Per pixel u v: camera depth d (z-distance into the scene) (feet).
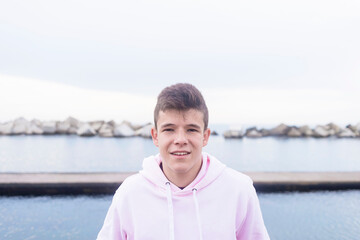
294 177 27.04
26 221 18.75
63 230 17.35
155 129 3.63
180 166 3.28
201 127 3.35
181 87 3.44
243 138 114.42
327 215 20.24
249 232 3.62
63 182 24.06
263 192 25.49
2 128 116.26
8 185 23.75
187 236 3.39
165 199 3.53
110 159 55.21
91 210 20.95
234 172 3.83
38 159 55.21
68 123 126.31
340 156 61.98
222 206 3.48
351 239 16.33
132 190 3.59
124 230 3.58
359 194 25.14
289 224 18.58
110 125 123.44
